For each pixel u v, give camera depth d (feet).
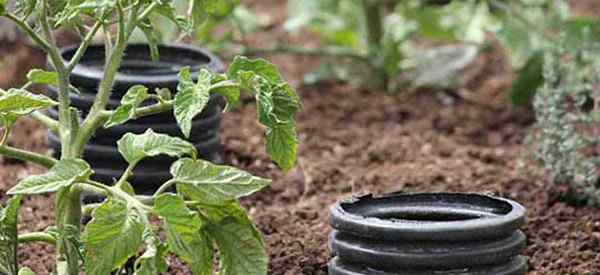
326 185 14.79
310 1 19.89
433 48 21.39
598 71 14.38
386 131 17.26
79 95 11.96
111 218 9.04
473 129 17.43
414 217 10.07
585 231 12.81
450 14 19.63
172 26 16.38
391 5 19.77
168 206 9.12
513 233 9.49
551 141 14.14
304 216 13.38
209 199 9.35
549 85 14.51
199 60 13.07
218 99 12.24
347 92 18.93
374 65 19.13
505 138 17.17
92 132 10.01
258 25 21.53
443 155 16.22
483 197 10.03
